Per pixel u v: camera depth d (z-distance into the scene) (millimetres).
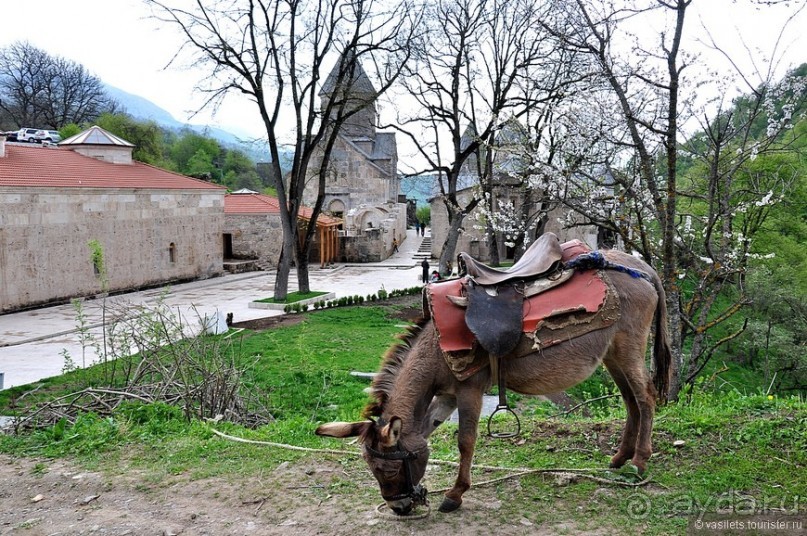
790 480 4543
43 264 23281
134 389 8195
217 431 6574
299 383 11898
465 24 21797
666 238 7320
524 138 12742
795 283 20906
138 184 28297
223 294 27219
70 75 56875
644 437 4688
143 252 28703
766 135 10242
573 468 5043
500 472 5090
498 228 18375
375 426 4105
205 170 68312
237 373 8789
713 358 19266
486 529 4184
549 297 4453
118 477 5438
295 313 21531
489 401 10562
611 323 4492
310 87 23062
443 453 5703
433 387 4352
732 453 5039
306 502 4762
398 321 20109
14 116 55438
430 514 4406
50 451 6152
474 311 4262
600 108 9602
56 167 26266
